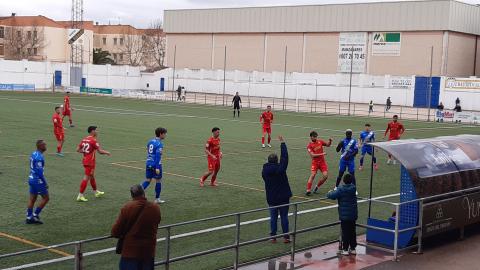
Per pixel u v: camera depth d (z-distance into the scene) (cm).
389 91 7131
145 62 12619
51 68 8250
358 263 1099
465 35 7456
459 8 7200
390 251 1175
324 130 3831
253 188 1789
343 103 7406
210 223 1281
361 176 2117
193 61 9394
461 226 1273
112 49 12781
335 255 1149
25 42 10512
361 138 2267
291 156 2555
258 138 3189
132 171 2003
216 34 9125
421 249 1186
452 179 1253
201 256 1057
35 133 2997
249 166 2223
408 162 1198
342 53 7912
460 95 6531
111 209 1445
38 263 881
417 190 1170
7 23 10800
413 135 3781
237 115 4922
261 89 8100
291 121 4550
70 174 1897
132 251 799
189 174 1997
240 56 8900
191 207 1509
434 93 6738
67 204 1482
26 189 1647
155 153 1507
